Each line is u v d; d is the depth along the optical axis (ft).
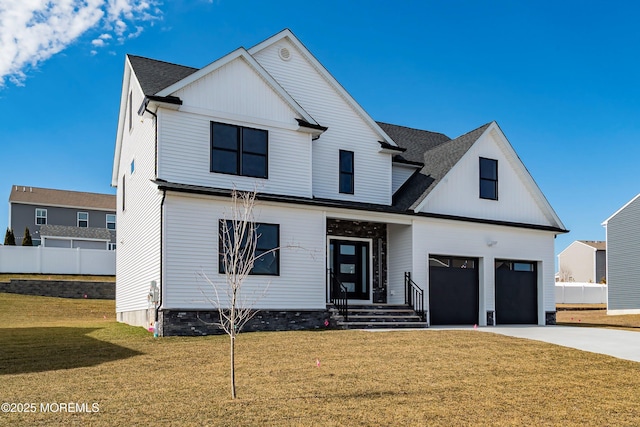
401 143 76.95
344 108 65.16
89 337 47.83
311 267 55.31
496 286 67.31
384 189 66.33
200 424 23.00
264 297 52.26
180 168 51.80
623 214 108.37
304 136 58.95
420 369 33.83
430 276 63.10
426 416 24.90
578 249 206.80
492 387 30.27
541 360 37.81
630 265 105.91
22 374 31.76
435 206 63.77
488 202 67.87
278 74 61.36
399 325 56.75
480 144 68.13
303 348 40.01
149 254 53.42
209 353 38.27
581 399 28.58
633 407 27.37
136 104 62.28
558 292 146.00
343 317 54.95
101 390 28.04
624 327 65.21
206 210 50.44
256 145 55.98
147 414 24.14
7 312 78.59
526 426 24.14
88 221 150.92
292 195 57.21
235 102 55.36
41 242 134.41
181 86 52.24
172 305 47.85
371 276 63.93
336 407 25.81
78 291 98.07
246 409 25.14
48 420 23.17
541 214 72.02
